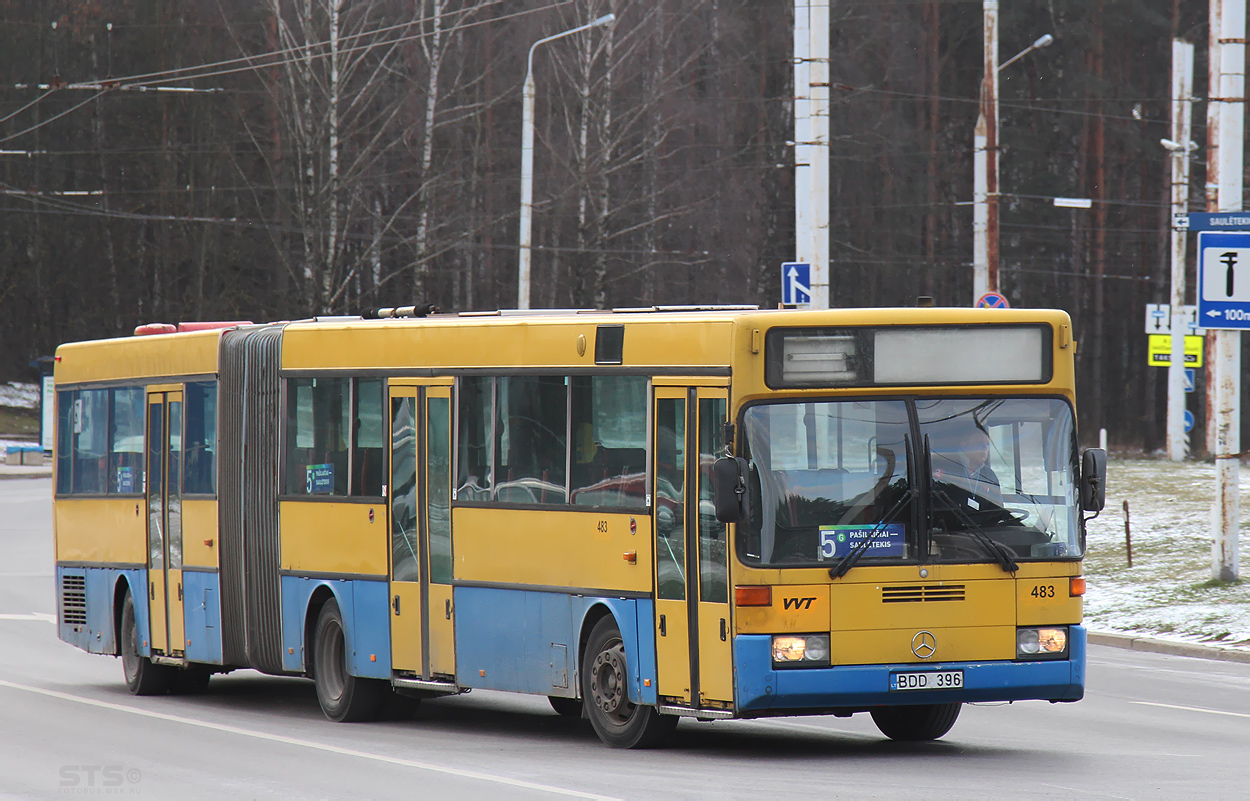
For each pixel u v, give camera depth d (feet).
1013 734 61.93
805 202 137.28
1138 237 330.75
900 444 53.06
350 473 68.74
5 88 329.52
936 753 56.13
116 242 341.82
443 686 63.87
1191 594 105.50
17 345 353.72
